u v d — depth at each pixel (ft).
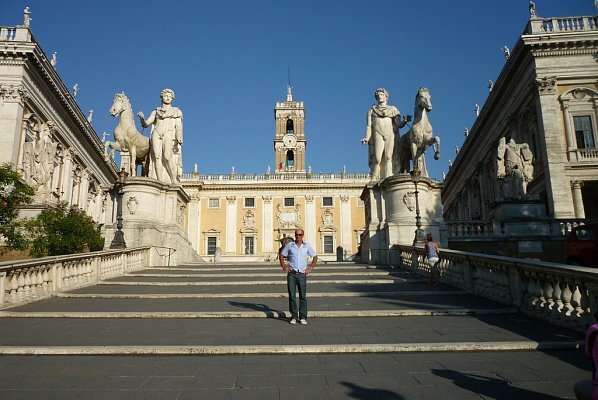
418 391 12.83
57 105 109.29
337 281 36.63
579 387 9.75
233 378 14.07
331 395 12.53
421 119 52.60
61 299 29.76
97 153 147.23
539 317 22.99
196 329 20.79
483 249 63.57
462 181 174.60
